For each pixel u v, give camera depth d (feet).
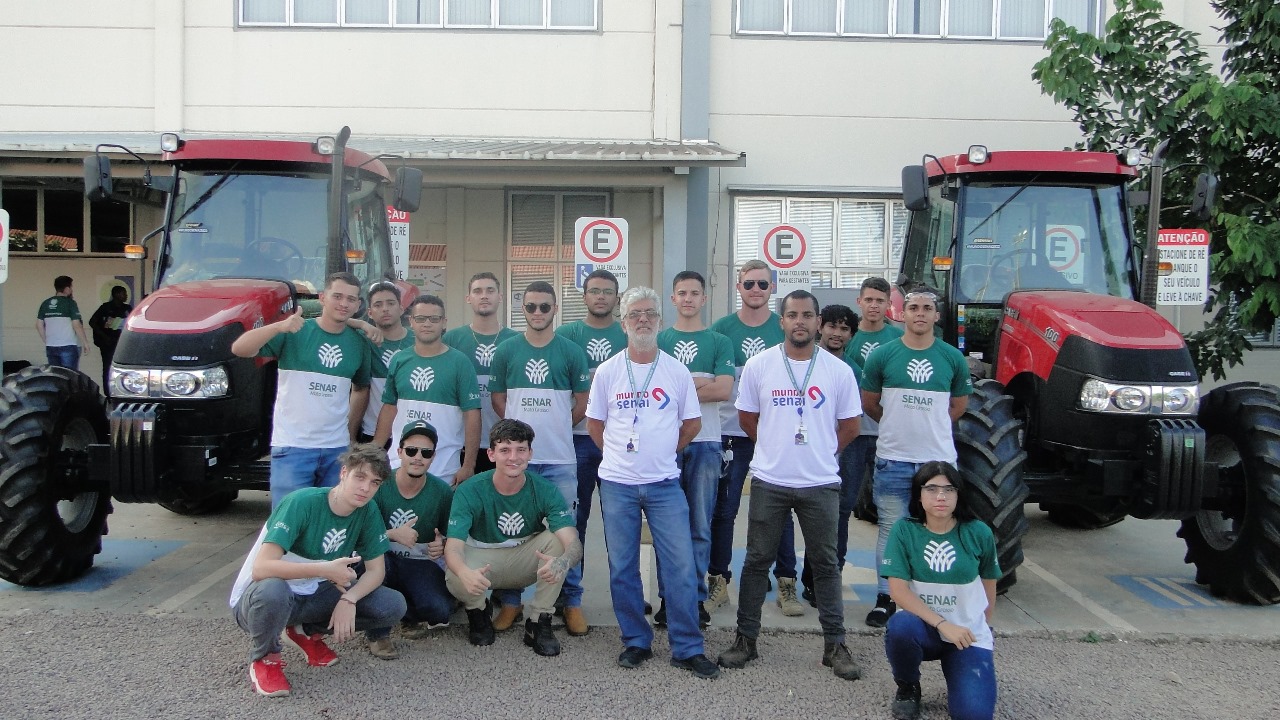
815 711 12.83
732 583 18.81
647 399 14.11
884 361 15.75
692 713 12.71
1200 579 18.92
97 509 18.74
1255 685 13.98
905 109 39.34
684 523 14.16
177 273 18.98
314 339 15.53
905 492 15.56
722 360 15.71
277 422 15.49
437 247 40.19
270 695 12.95
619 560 14.16
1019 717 12.78
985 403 16.83
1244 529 17.21
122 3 39.11
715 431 15.60
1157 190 19.45
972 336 20.10
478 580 14.14
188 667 14.02
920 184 19.99
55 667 13.91
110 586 18.08
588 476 16.53
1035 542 22.66
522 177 35.01
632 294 14.19
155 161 32.17
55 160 33.60
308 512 13.23
